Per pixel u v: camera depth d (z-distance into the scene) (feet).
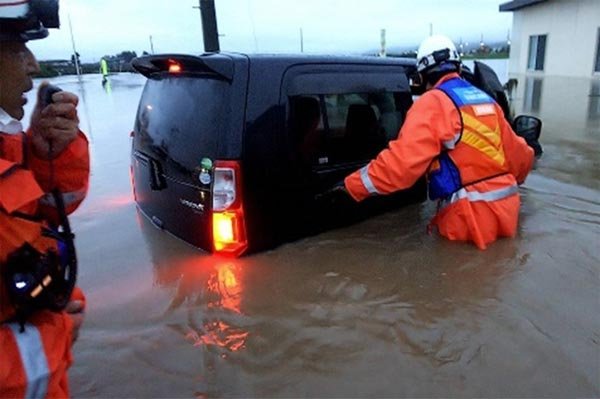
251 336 8.16
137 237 11.85
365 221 11.75
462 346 7.79
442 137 10.05
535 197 14.51
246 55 9.68
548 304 8.77
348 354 7.70
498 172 10.77
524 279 9.54
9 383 4.09
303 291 9.21
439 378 7.18
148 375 7.45
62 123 4.86
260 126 9.46
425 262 10.16
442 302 8.89
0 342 4.09
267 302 8.93
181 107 10.33
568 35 52.65
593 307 8.66
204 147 9.55
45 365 4.31
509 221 10.91
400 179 10.00
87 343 8.14
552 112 32.99
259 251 9.89
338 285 9.37
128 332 8.40
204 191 9.60
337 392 6.98
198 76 10.02
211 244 9.77
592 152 21.11
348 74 11.18
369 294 9.15
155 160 11.09
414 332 8.14
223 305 8.90
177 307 8.97
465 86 10.78
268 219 9.82
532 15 59.52
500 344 7.80
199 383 7.25
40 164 4.90
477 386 7.00
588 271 9.81
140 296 9.37
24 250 4.22
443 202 11.11
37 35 4.63
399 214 12.26
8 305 4.19
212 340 8.11
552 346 7.70
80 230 12.71
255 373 7.39
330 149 10.72
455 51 11.10
